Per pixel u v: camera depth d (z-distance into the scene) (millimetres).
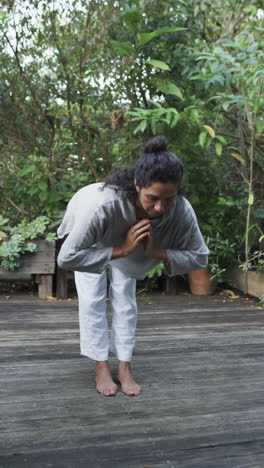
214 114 4234
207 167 4258
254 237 4219
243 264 3982
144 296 4082
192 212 1745
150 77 4047
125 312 2076
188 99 4215
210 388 2133
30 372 2275
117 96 3949
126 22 3914
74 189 4055
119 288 2064
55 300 3840
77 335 2885
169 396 2039
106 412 1876
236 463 1545
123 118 3869
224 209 4277
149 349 2650
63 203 4172
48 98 3748
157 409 1914
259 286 3959
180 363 2441
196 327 3123
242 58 3473
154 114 3660
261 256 4152
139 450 1606
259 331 3055
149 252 1729
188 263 1812
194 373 2309
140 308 3645
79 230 1664
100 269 1713
